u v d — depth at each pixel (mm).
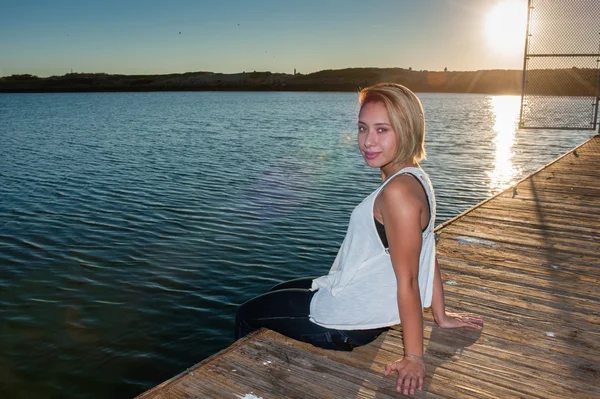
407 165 2090
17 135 30250
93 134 31266
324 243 8602
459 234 5117
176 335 5285
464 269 4062
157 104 90688
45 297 6230
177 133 32375
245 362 2494
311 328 2451
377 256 2230
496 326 3018
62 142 26438
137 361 4750
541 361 2609
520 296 3508
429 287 2559
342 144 25969
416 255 2025
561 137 31406
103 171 16609
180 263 7508
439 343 2781
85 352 4895
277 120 47094
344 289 2330
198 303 6113
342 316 2348
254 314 2621
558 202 6645
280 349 2619
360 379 2359
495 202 6703
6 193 12734
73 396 4184
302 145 25484
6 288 6492
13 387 4293
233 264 7496
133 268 7281
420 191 2014
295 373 2400
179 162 18953
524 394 2309
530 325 3041
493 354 2672
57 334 5262
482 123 44906
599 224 5504
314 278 2670
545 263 4215
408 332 2162
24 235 8906
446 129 37312
